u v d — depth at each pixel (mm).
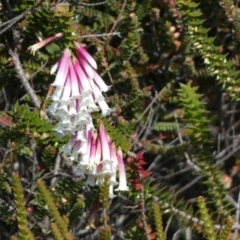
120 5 1425
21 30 1354
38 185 1261
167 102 1438
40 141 1305
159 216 1276
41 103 1327
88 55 1243
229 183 1371
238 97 1356
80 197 1344
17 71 1349
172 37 1432
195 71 1440
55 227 1252
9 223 1365
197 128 1336
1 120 1303
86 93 1234
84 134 1250
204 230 1317
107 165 1260
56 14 1244
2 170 1360
